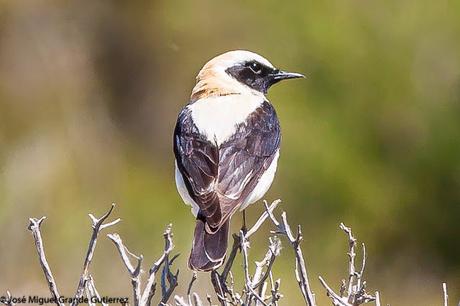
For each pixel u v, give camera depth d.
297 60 16.72
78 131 16.73
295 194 16.05
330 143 16.22
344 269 15.97
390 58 16.72
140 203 15.77
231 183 8.88
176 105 17.45
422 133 16.73
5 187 15.62
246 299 7.30
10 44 17.17
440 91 16.81
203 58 17.38
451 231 16.67
